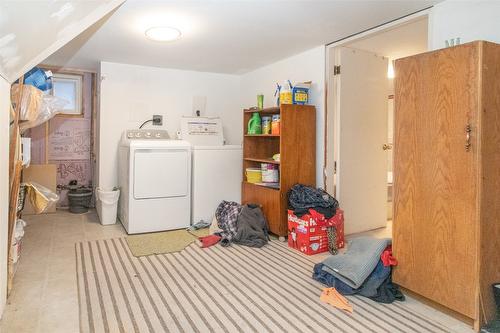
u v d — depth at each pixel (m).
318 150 3.51
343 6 2.44
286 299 2.15
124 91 4.24
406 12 2.56
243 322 1.87
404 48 3.64
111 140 4.20
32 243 3.16
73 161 4.79
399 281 2.16
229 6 2.44
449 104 1.86
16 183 2.18
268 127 3.74
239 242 3.27
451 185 1.86
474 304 1.76
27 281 2.33
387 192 3.97
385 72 3.79
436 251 1.94
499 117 1.81
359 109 3.59
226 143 4.89
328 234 3.08
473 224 1.76
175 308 2.01
